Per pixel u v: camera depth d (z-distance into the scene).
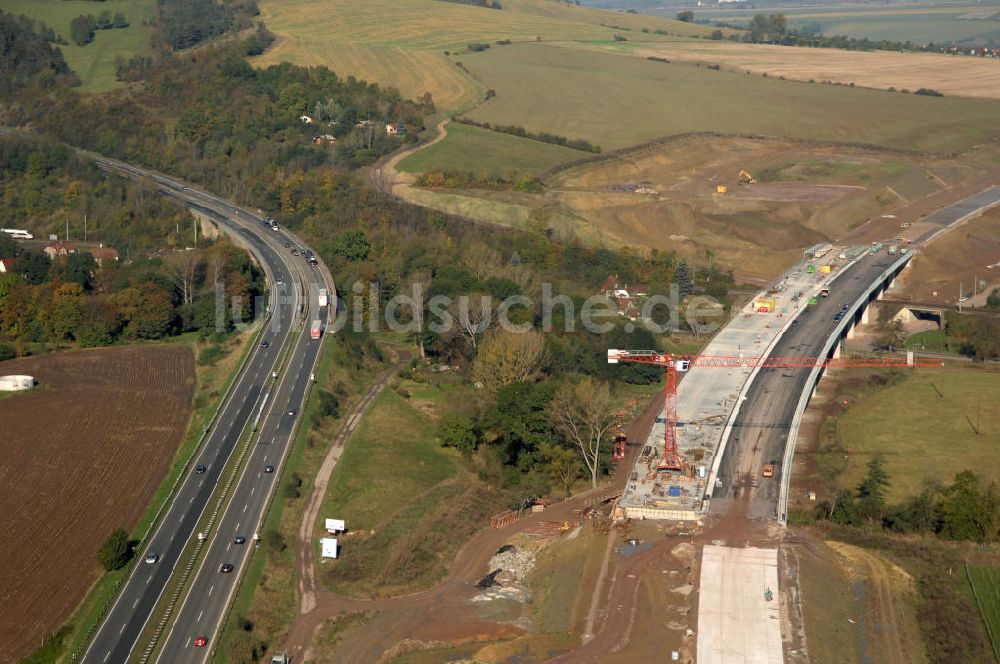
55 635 196.88
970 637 194.88
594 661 188.12
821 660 187.12
